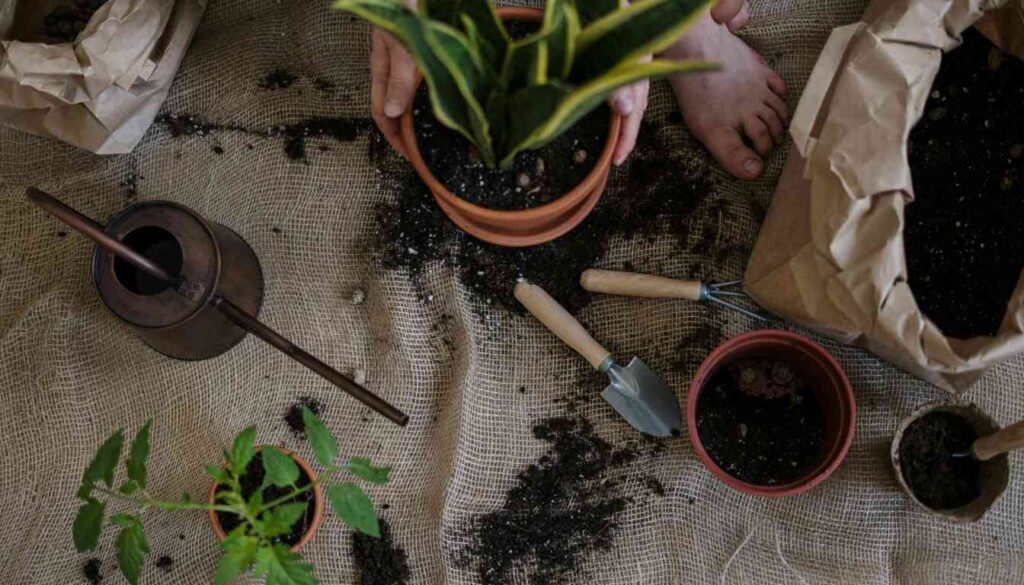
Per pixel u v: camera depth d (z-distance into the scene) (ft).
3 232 4.75
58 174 4.78
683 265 4.59
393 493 4.60
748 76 4.55
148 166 4.75
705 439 4.49
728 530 4.56
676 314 4.57
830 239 4.01
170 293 4.28
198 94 4.75
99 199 4.76
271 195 4.70
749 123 4.54
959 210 4.45
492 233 4.38
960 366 3.97
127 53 4.37
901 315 3.99
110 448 3.87
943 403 4.32
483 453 4.58
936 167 4.48
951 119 4.49
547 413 4.62
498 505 4.58
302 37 4.69
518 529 4.57
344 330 4.68
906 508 4.49
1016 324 3.96
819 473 4.27
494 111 3.75
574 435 4.60
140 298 4.28
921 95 4.05
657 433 4.50
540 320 4.55
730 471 4.49
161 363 4.65
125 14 4.33
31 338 4.66
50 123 4.54
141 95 4.58
